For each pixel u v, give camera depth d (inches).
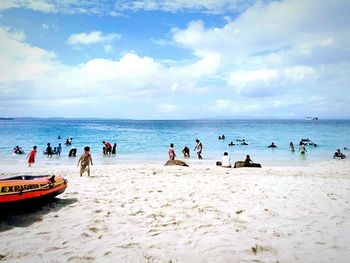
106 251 194.9
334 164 815.1
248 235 225.3
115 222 253.6
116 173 568.4
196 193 374.0
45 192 290.5
